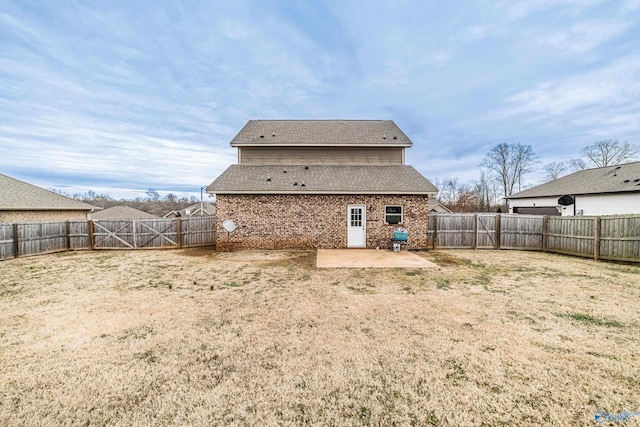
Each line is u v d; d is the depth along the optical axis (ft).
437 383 9.88
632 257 29.27
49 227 39.55
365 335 13.57
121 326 14.73
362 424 8.06
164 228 43.78
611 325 14.53
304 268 28.30
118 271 27.50
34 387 9.73
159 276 25.43
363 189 39.83
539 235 38.91
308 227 40.57
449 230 40.93
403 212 40.16
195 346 12.56
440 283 22.61
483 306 17.37
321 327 14.52
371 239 40.40
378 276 24.93
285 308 17.25
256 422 8.16
